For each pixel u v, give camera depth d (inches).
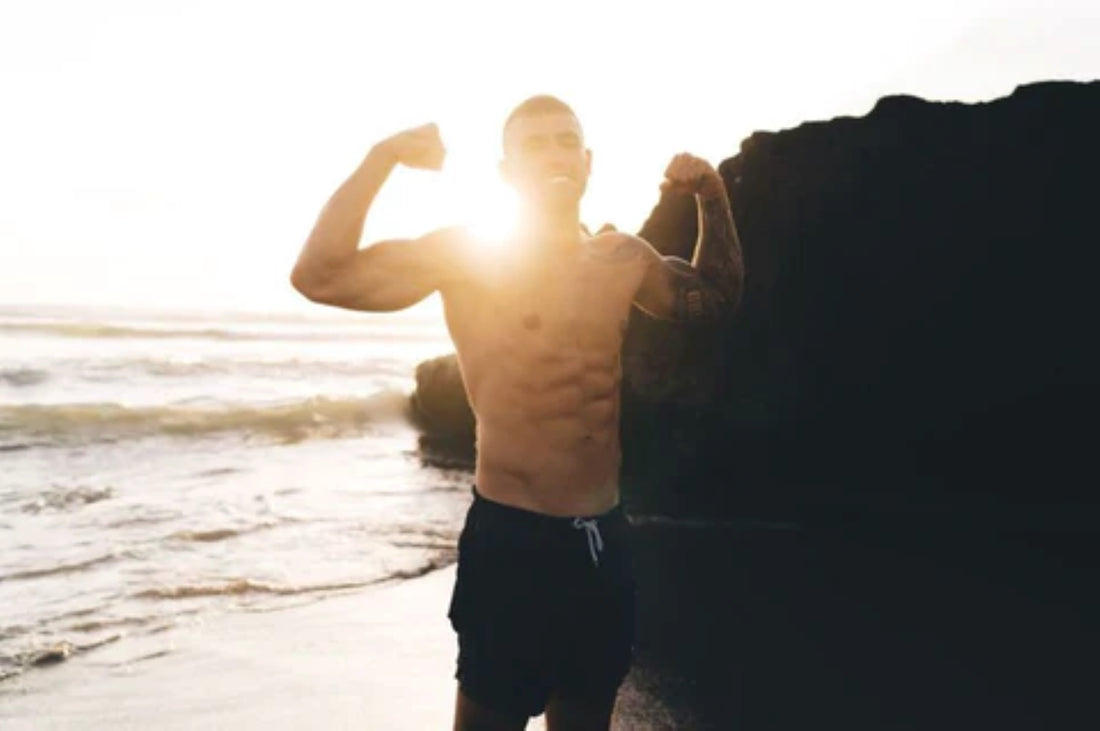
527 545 90.6
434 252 90.0
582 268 94.4
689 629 192.2
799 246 342.6
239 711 155.6
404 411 677.9
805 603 212.2
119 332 1286.9
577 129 94.4
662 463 357.4
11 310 2121.1
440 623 207.5
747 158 365.4
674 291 101.3
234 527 303.3
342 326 2149.4
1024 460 302.5
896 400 320.2
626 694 155.8
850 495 319.0
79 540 280.1
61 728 147.9
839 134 348.5
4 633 194.5
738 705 152.3
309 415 645.9
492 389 92.5
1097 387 292.4
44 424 550.3
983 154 326.3
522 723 93.1
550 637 92.0
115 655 183.0
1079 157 311.3
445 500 368.2
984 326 312.5
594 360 93.1
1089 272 301.1
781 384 335.0
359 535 297.0
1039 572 238.8
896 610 206.4
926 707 151.7
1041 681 162.6
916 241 327.3
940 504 306.8
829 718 146.3
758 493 332.2
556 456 91.5
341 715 154.4
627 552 96.7
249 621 206.2
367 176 84.5
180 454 500.7
